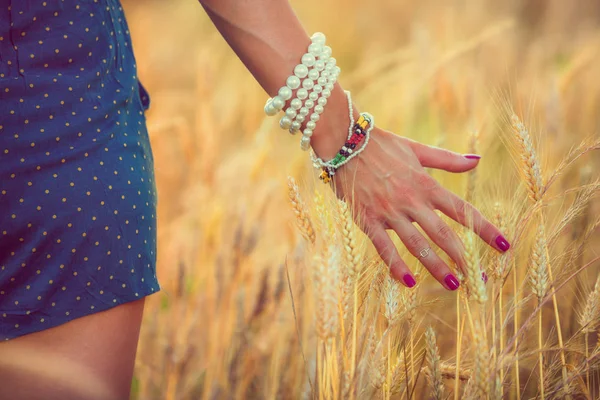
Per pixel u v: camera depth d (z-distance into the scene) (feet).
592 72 7.89
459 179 6.54
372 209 4.63
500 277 4.66
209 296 5.88
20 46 4.35
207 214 6.36
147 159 4.66
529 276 4.77
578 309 5.28
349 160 4.59
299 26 4.58
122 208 4.45
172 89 11.88
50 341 4.40
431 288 5.70
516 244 4.74
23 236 4.36
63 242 4.37
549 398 4.80
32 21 4.36
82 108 4.42
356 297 4.47
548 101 6.50
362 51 13.64
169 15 14.53
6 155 4.33
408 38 13.92
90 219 4.39
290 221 5.97
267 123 6.84
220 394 5.47
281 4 4.54
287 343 5.38
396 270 4.63
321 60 4.54
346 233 4.48
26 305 4.36
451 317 5.65
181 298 5.74
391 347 4.96
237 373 5.46
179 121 6.98
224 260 5.85
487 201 5.36
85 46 4.45
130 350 4.54
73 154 4.38
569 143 6.77
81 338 4.42
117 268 4.45
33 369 4.36
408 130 7.45
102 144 4.45
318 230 4.60
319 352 4.42
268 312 5.61
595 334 5.33
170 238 6.59
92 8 4.48
